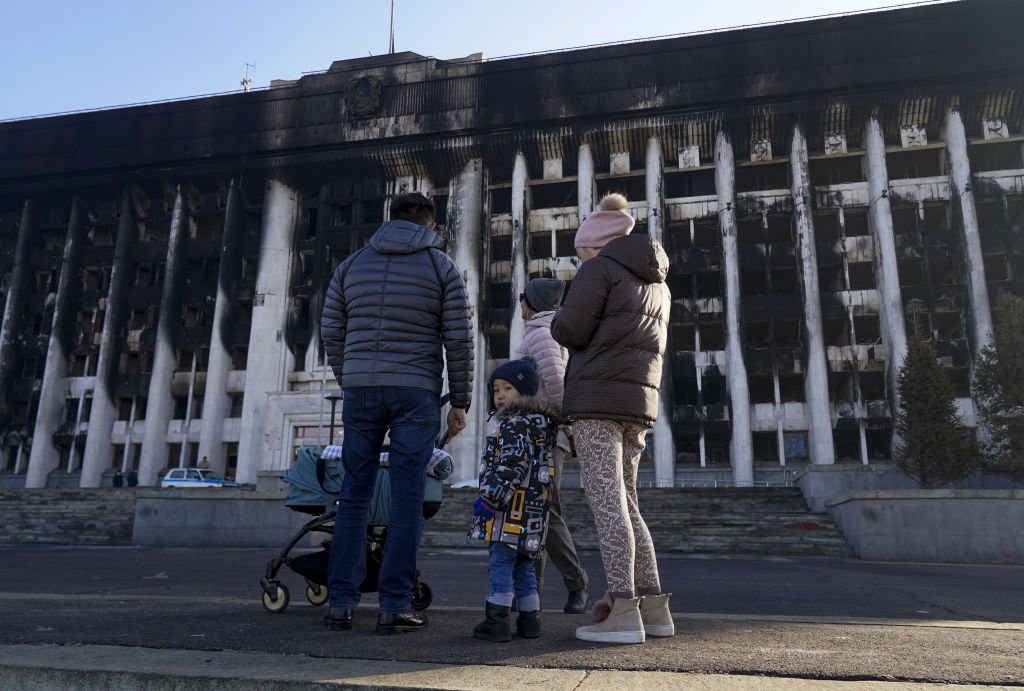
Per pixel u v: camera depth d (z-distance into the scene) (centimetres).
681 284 5212
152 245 5559
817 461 4216
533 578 304
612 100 4944
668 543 1905
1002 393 2336
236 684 199
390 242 343
